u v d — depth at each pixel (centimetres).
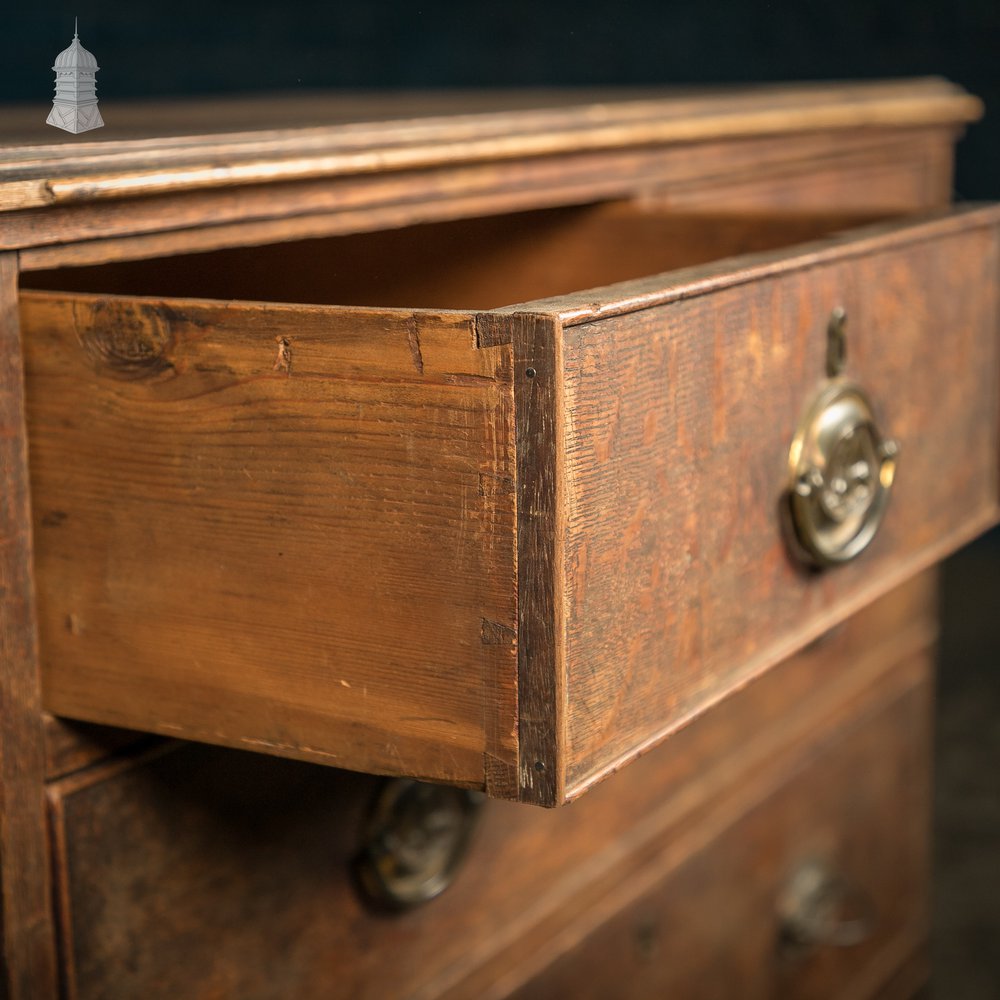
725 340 110
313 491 103
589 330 100
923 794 208
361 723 104
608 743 105
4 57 242
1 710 109
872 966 198
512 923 143
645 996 158
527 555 100
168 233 113
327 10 328
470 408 100
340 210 122
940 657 318
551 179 138
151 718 109
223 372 104
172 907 117
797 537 118
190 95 293
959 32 371
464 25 360
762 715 168
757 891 171
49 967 113
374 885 129
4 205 105
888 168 181
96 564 109
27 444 109
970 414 136
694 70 385
